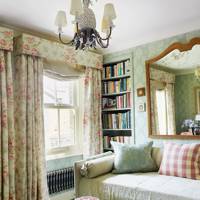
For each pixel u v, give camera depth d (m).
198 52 2.99
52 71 3.32
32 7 2.51
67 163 3.54
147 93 3.43
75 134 3.83
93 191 2.67
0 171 2.54
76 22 1.78
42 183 2.94
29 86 2.90
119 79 3.90
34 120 2.93
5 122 2.61
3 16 2.71
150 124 3.37
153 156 3.10
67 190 3.41
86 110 3.71
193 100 3.03
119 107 3.80
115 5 2.49
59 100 3.64
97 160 2.88
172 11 2.67
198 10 2.66
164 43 3.34
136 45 3.63
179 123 3.12
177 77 3.17
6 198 2.54
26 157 2.81
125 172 2.90
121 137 3.74
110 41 3.64
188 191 2.18
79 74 3.71
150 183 2.46
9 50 2.74
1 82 2.63
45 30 3.15
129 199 2.40
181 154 2.72
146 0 2.40
